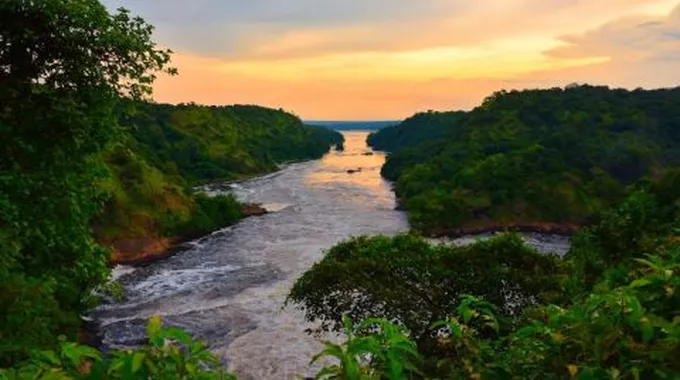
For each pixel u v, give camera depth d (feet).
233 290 99.81
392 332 7.43
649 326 7.30
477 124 368.68
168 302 92.63
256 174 347.15
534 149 246.68
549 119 353.51
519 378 8.42
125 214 138.00
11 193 26.78
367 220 184.03
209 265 121.39
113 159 155.53
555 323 8.39
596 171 228.43
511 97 395.96
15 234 24.18
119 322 82.12
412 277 43.83
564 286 33.55
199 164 320.91
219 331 77.71
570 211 199.31
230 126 428.56
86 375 6.48
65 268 30.48
